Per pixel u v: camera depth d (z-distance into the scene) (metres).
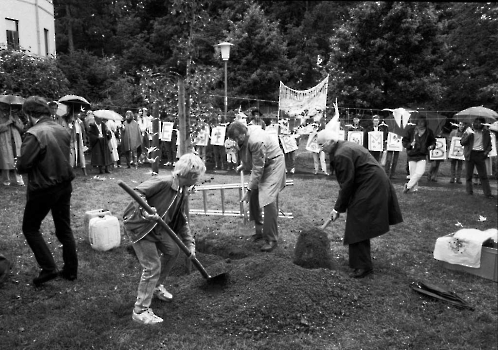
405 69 18.06
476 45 17.69
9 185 9.38
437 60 18.66
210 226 6.91
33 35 15.97
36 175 4.31
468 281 5.10
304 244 5.19
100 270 5.07
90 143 11.73
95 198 8.70
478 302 4.54
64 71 23.61
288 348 3.59
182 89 5.44
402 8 17.52
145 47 27.58
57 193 4.43
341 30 18.67
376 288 4.73
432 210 8.31
